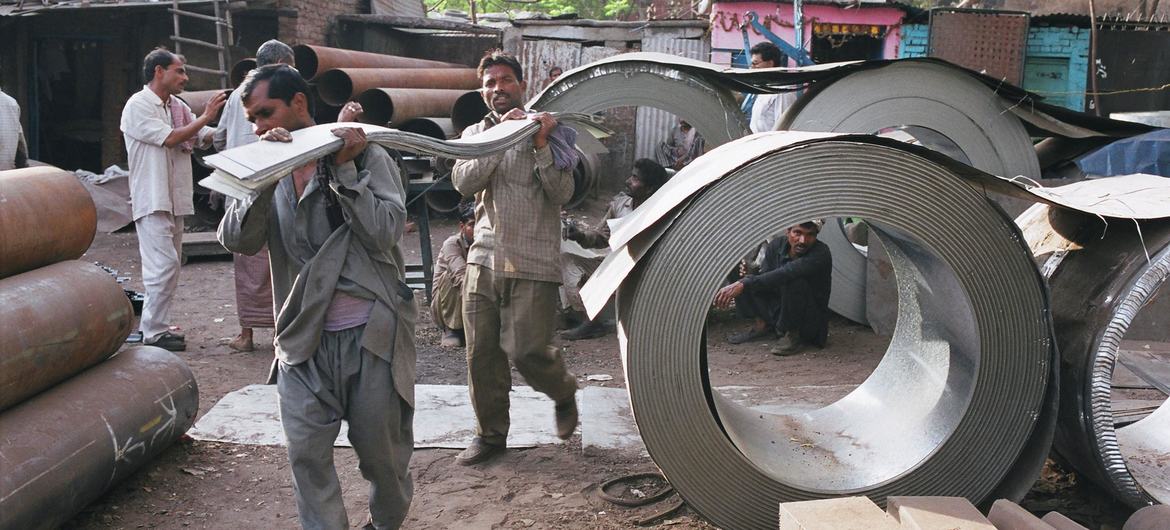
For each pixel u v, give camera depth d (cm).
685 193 300
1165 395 498
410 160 887
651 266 302
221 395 503
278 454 415
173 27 1365
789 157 300
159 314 586
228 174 246
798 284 596
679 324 308
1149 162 746
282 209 285
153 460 402
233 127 566
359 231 278
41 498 307
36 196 365
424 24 1439
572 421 415
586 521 354
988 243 314
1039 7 1476
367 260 285
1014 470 340
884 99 596
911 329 382
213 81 1362
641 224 310
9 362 314
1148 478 347
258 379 533
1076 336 326
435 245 1008
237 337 600
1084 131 612
